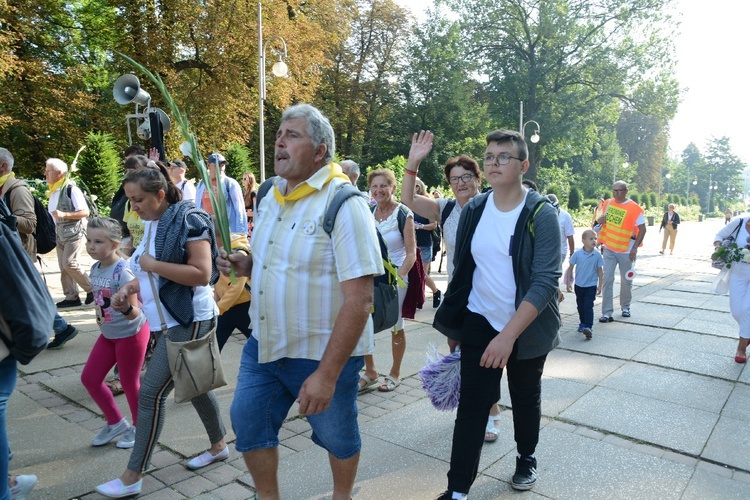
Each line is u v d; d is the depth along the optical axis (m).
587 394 4.58
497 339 2.52
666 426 3.94
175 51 21.50
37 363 5.04
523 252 2.65
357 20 34.69
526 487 3.03
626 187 7.42
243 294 4.12
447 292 2.96
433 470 3.26
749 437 3.78
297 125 2.12
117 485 2.85
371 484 3.09
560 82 38.25
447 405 3.21
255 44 21.20
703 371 5.24
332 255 2.12
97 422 3.84
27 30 20.03
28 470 3.16
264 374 2.26
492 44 39.09
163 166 4.42
